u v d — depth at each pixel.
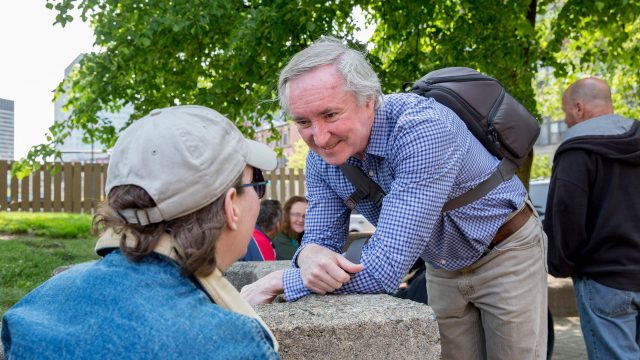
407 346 1.55
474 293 2.29
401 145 1.84
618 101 11.06
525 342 2.23
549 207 3.10
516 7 6.61
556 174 3.04
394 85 6.37
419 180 1.79
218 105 6.39
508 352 2.25
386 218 1.81
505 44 6.56
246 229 1.26
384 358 1.53
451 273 2.35
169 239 1.12
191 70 7.02
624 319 2.97
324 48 1.77
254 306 1.63
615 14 6.76
